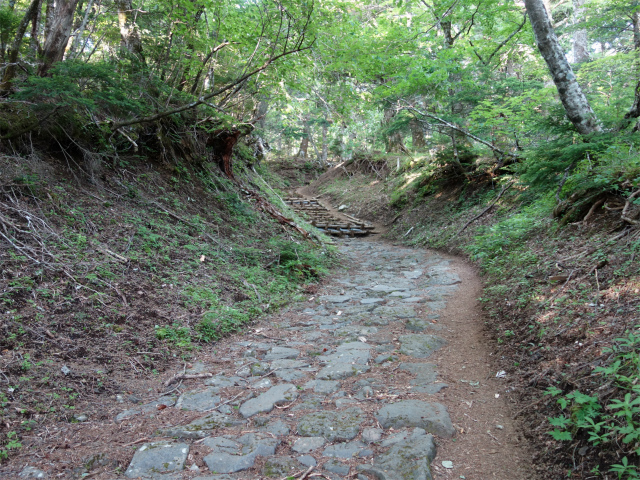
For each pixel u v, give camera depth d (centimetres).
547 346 355
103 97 607
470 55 1330
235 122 925
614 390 251
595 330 324
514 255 644
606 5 1134
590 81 1233
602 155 570
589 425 235
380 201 1675
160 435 291
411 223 1353
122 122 684
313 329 529
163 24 843
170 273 562
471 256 843
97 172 652
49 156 607
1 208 470
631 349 270
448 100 1120
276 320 569
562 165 646
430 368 395
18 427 283
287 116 2447
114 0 833
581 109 667
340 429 293
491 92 1092
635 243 392
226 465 256
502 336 433
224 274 643
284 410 326
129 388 358
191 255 643
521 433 283
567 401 272
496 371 377
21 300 390
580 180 585
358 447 272
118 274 497
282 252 791
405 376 381
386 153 1983
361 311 595
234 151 1255
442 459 262
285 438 287
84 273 463
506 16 1310
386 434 287
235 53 955
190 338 458
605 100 1097
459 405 325
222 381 380
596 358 292
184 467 256
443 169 1332
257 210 1006
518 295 489
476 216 1047
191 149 898
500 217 966
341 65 889
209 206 852
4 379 315
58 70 564
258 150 1670
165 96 805
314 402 337
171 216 715
